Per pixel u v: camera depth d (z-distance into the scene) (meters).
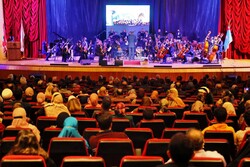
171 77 22.25
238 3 27.25
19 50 25.44
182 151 3.66
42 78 17.91
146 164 4.64
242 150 5.61
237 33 27.58
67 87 15.39
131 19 27.45
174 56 24.58
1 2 26.41
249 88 14.64
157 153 5.81
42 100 10.59
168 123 9.13
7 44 25.17
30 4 27.05
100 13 28.91
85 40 24.56
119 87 14.64
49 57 25.31
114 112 8.91
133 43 24.84
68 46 24.94
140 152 6.85
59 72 22.33
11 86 13.60
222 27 27.86
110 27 27.61
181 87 15.24
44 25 27.72
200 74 22.42
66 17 28.45
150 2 28.59
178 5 28.47
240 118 8.88
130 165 4.63
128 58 24.98
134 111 10.05
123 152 5.71
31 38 27.27
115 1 28.89
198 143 5.02
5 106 9.92
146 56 25.02
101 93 12.52
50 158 5.42
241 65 23.70
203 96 11.38
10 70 22.20
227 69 22.97
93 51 25.03
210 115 9.95
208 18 28.03
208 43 24.27
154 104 11.15
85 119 8.02
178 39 25.36
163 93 13.97
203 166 4.68
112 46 24.86
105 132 6.52
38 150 4.89
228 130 6.88
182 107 10.67
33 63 23.48
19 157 4.51
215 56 25.12
